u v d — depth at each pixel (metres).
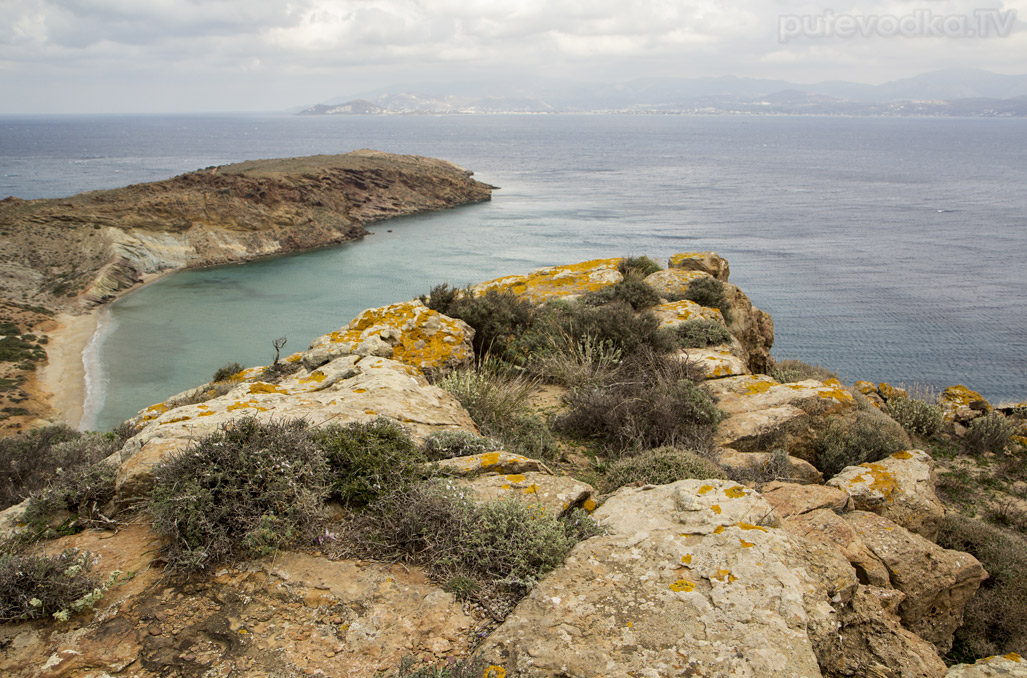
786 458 7.71
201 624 3.55
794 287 75.38
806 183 191.38
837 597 4.40
